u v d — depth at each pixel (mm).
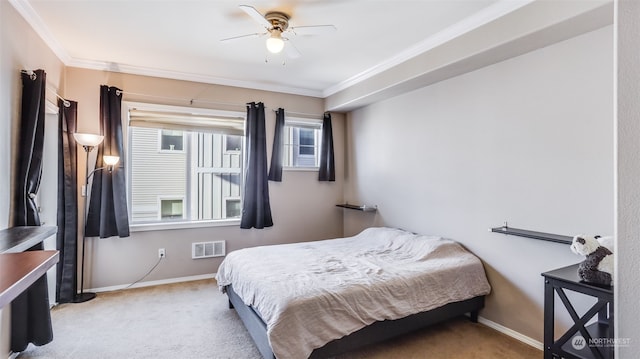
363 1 2369
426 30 2818
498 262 2832
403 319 2434
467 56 2701
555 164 2436
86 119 3619
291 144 4902
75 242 3406
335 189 5047
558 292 1894
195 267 4164
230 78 4215
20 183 2400
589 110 2242
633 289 848
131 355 2385
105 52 3340
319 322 2082
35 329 2412
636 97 849
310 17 2604
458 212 3209
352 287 2287
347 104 4457
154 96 3930
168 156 4277
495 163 2861
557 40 2371
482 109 2971
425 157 3602
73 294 3381
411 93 3787
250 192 4336
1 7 2158
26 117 2449
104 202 3592
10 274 1206
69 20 2654
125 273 3812
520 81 2662
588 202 2250
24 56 2498
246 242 4453
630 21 864
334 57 3457
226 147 4609
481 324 2920
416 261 2920
